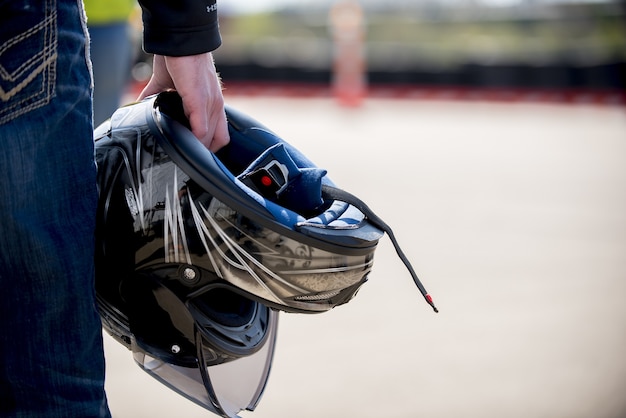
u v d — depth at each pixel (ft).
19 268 5.01
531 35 71.67
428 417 10.14
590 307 14.23
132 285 5.59
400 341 12.48
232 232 5.37
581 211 21.42
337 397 10.60
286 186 5.94
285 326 12.97
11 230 4.94
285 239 5.40
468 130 35.68
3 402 5.16
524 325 13.28
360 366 11.55
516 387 11.06
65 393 5.21
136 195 5.46
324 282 5.62
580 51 52.34
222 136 6.14
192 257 5.44
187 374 5.93
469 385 11.08
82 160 5.21
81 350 5.25
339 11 42.88
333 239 5.53
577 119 40.14
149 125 5.56
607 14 69.77
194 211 5.37
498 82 48.57
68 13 5.13
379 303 14.05
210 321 5.69
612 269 16.47
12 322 5.07
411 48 62.75
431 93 49.06
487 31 73.10
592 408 10.49
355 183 23.73
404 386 10.98
